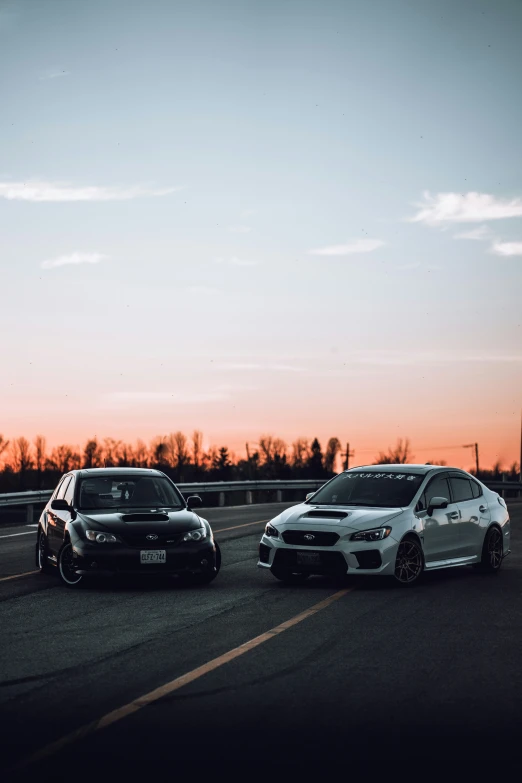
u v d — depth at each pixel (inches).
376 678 276.7
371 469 529.3
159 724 230.7
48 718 236.7
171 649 322.0
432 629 355.6
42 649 324.5
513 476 3006.9
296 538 469.4
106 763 201.8
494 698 252.8
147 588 475.5
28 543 736.3
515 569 553.9
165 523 477.1
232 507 1202.0
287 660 302.2
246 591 461.4
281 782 189.6
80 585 482.0
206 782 189.8
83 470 537.3
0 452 3730.3
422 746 212.1
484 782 189.5
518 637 339.6
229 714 239.1
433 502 489.1
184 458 3880.4
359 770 196.5
